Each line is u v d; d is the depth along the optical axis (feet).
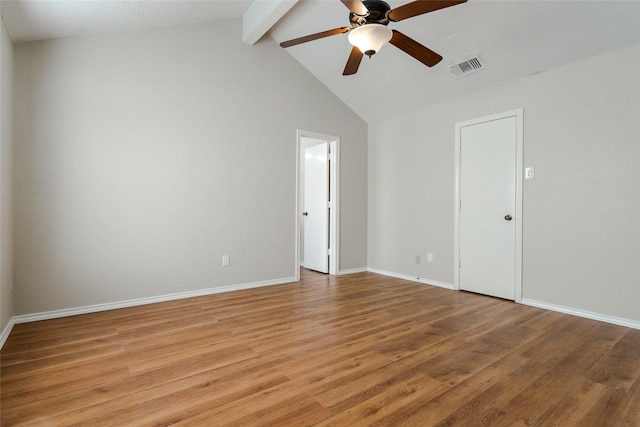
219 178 12.24
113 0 8.44
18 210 8.87
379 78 13.48
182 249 11.46
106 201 10.11
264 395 5.46
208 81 12.00
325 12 11.18
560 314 9.87
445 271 13.41
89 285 9.86
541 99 10.57
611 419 4.87
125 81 10.40
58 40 9.39
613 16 8.26
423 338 7.94
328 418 4.86
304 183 17.89
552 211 10.33
